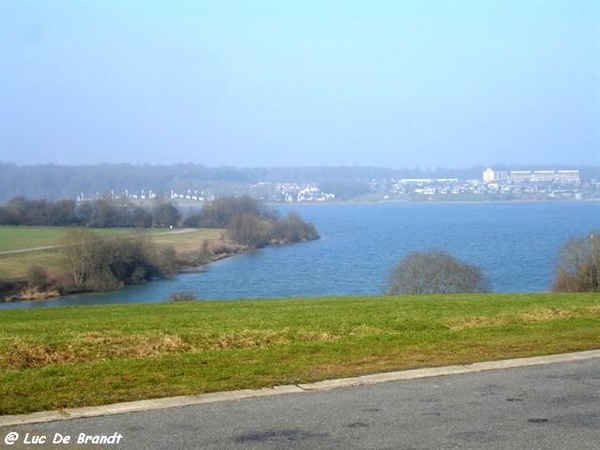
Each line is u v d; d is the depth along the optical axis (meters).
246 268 65.62
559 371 10.51
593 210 191.38
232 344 12.74
